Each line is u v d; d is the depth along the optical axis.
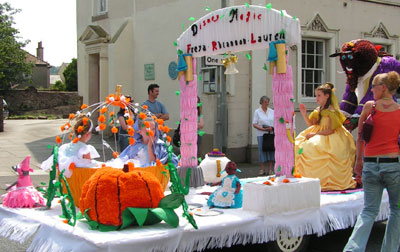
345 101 6.90
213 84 11.64
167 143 5.68
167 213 4.07
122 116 8.38
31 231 4.34
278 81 4.92
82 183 5.02
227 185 5.04
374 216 4.44
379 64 6.52
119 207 4.02
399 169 4.33
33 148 13.91
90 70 17.48
